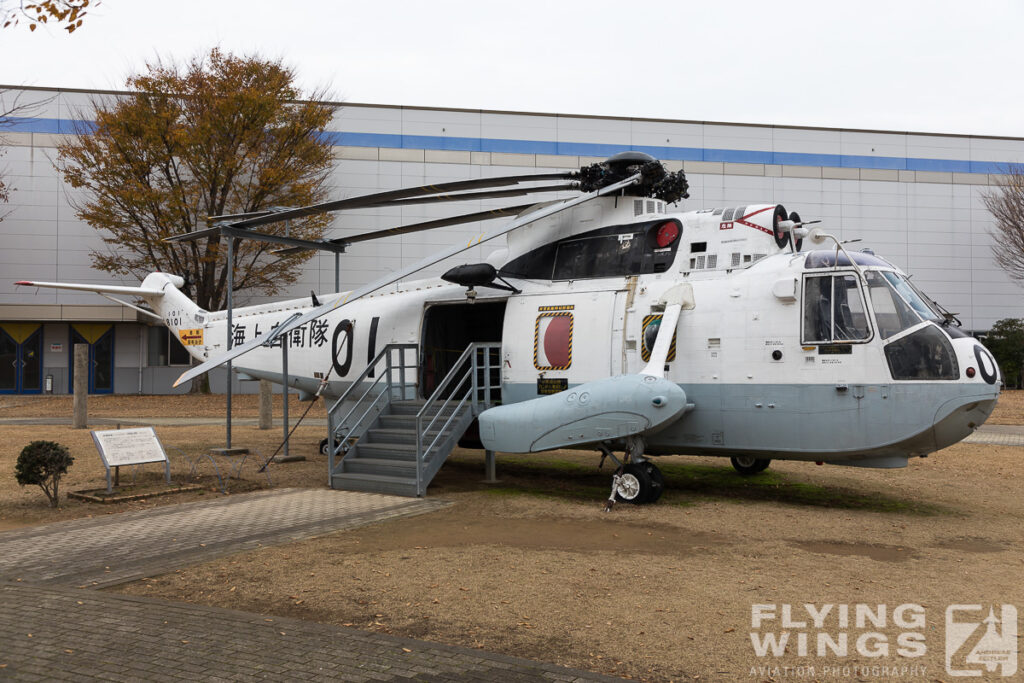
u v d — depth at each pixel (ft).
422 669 14.30
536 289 37.86
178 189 88.58
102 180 89.45
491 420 34.94
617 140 107.45
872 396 29.37
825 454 30.63
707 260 33.71
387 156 104.32
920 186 113.60
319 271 103.81
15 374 106.01
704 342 32.65
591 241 37.06
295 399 101.30
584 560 22.95
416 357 41.93
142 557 22.90
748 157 109.50
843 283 30.25
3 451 48.08
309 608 18.37
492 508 31.40
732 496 34.94
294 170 91.61
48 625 16.78
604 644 16.01
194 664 14.49
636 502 32.22
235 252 94.84
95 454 47.01
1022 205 106.83
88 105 101.30
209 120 88.02
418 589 19.90
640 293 34.53
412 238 105.09
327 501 32.63
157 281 57.36
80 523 27.86
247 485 36.88
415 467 34.45
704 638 16.38
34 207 101.40
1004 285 115.44
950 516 30.37
